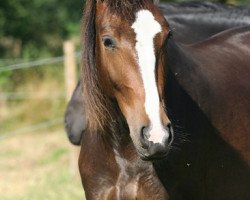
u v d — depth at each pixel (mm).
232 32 5199
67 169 9383
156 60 3793
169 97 4293
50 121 12148
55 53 17422
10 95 12922
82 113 5289
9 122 12383
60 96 12586
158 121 3688
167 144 3670
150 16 3822
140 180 4305
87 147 4531
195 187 4457
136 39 3783
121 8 3840
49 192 8047
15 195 7984
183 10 5672
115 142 4312
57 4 19516
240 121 4660
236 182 4668
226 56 4910
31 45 17844
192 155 4387
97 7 4062
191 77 4488
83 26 4156
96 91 4180
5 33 17750
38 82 13078
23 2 18250
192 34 5531
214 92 4578
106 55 3918
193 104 4426
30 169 9594
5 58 16750
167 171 4285
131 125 3818
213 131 4520
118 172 4359
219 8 5730
